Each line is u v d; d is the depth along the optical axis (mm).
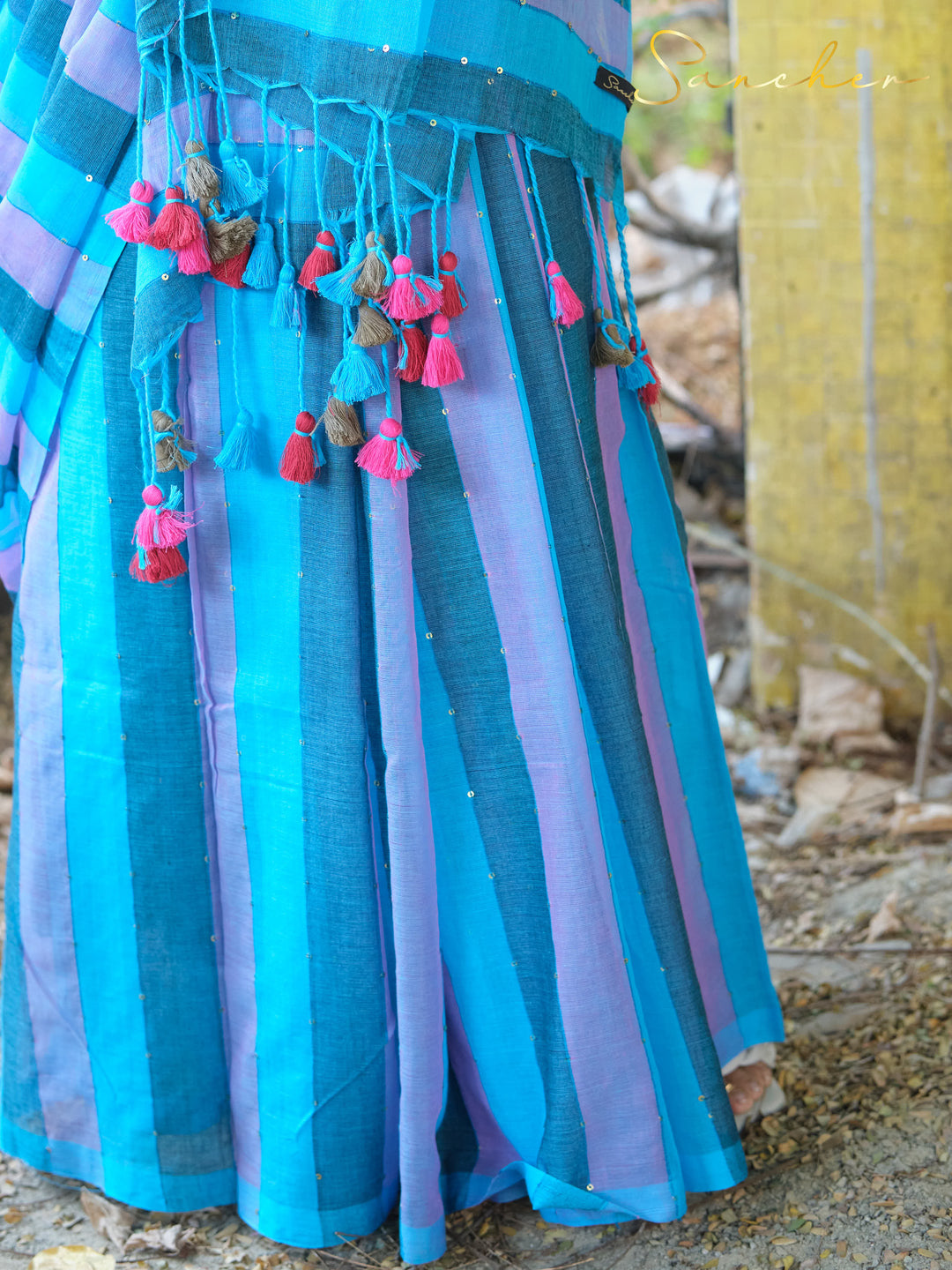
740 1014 2000
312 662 1596
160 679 1673
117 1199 1836
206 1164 1812
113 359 1593
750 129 3131
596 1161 1694
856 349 3211
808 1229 1714
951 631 3318
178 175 1478
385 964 1685
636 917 1700
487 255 1513
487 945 1688
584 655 1617
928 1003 2223
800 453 3305
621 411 1797
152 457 1580
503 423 1541
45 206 1542
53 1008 1835
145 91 1471
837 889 2693
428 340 1508
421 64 1419
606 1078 1664
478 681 1604
